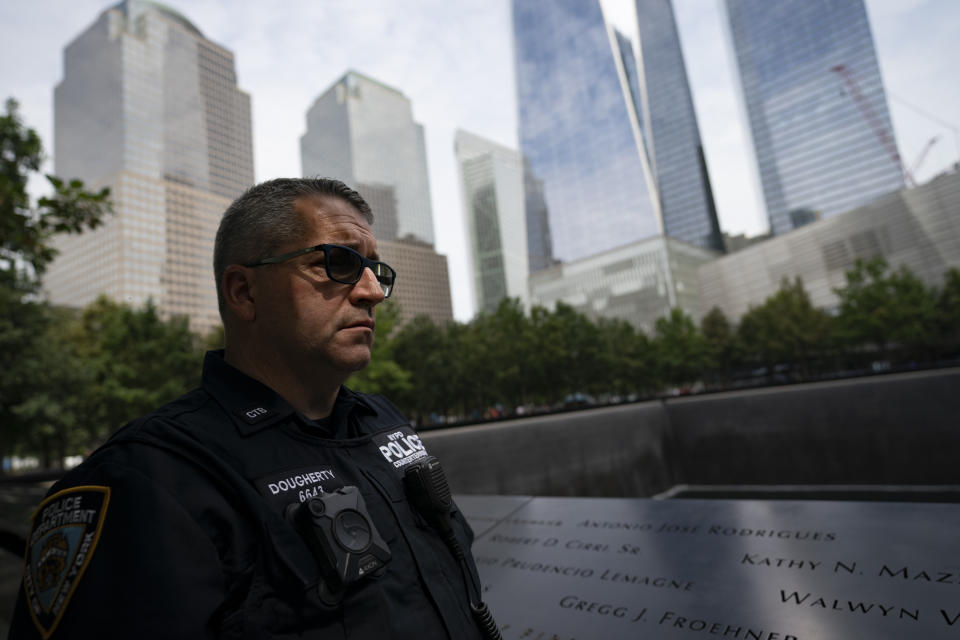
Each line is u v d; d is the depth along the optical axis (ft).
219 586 2.30
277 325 3.33
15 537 11.32
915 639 5.31
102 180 321.93
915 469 32.35
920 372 33.35
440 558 3.30
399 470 3.66
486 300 417.28
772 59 376.48
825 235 287.48
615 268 334.65
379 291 3.52
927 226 249.55
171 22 379.76
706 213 405.80
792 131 365.61
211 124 385.70
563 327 123.24
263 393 3.22
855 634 5.58
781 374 200.23
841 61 342.23
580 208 385.50
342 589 2.54
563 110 400.26
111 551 2.23
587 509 10.64
